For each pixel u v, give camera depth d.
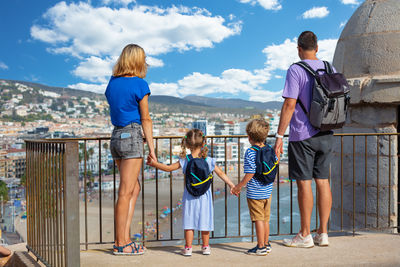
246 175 2.86
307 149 2.90
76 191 2.29
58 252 2.46
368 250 3.03
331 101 2.69
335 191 5.29
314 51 3.00
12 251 3.31
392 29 4.60
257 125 2.86
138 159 2.84
